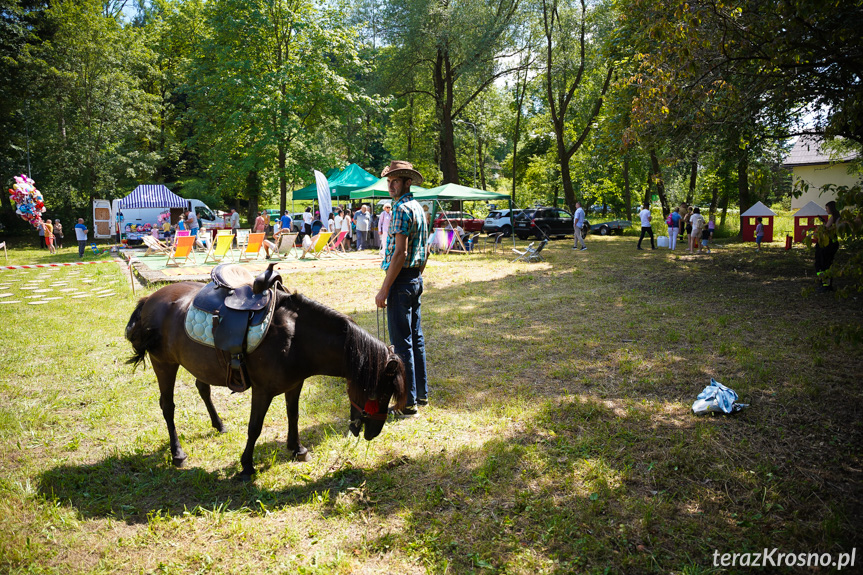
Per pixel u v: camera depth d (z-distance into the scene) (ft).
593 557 9.34
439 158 134.00
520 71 110.11
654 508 10.66
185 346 12.24
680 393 16.98
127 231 85.87
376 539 10.05
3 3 90.02
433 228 77.66
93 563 9.55
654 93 22.91
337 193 80.84
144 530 10.46
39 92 96.68
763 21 20.36
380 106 96.68
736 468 12.09
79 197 107.24
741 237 72.84
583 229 67.51
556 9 92.73
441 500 11.21
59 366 21.17
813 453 12.75
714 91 23.68
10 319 29.66
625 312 28.99
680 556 9.30
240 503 11.43
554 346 22.67
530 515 10.61
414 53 97.71
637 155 45.42
